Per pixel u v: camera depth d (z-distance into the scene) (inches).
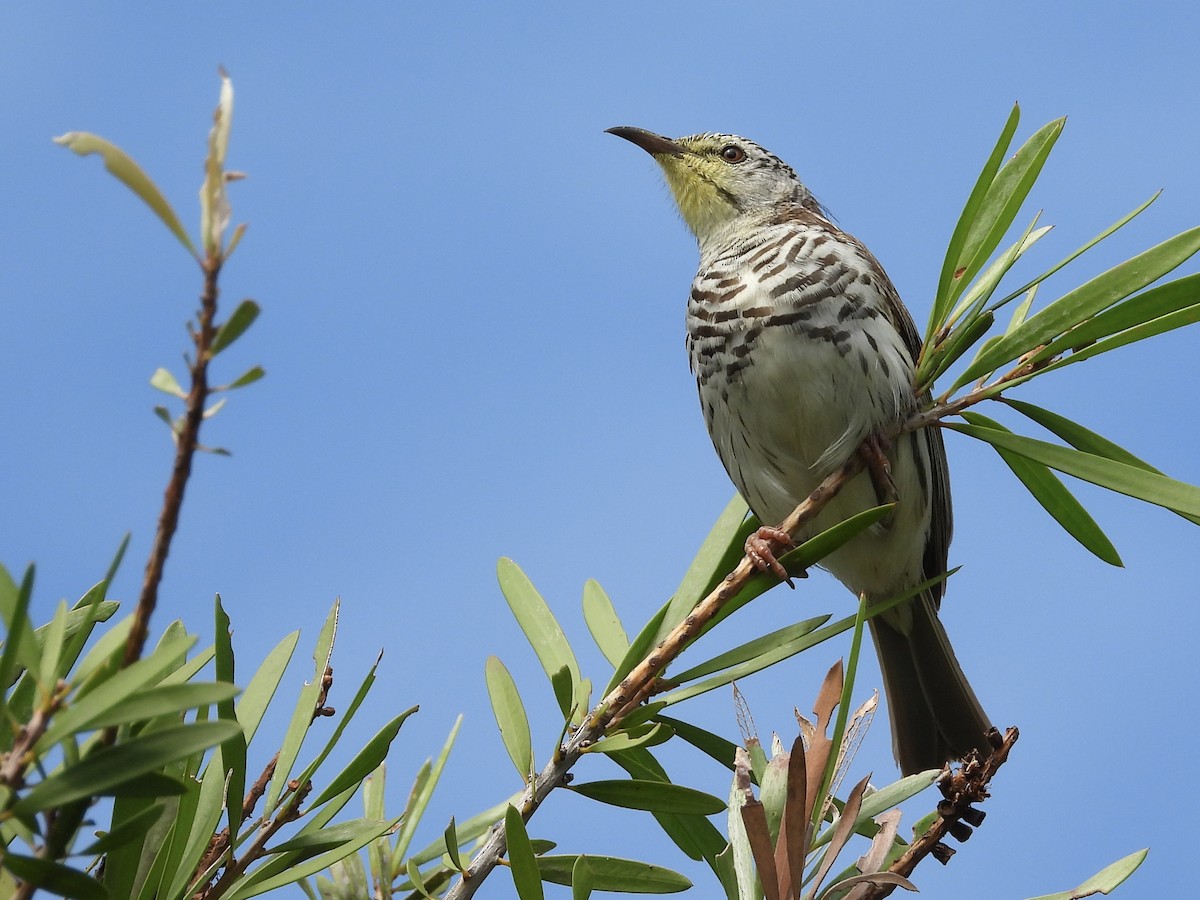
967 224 252.1
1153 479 219.9
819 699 179.5
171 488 108.0
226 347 105.1
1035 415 241.4
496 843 181.2
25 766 109.8
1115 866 173.9
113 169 100.2
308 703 178.7
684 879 183.6
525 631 217.2
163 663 110.0
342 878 193.2
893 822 183.8
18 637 108.8
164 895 159.0
